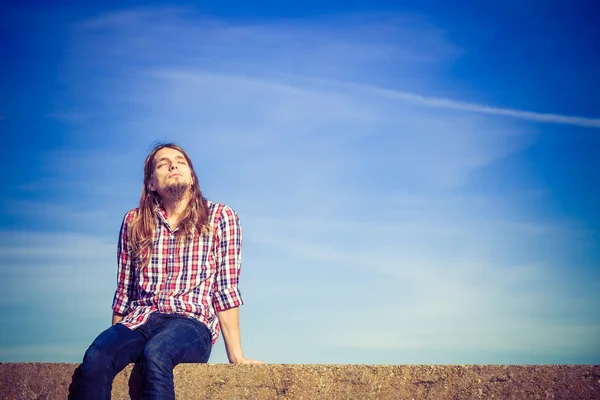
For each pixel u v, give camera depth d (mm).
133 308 3732
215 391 3328
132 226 3855
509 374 3191
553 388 3160
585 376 3158
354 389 3260
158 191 3859
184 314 3629
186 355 3414
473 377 3203
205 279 3750
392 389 3238
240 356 3705
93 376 3270
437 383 3221
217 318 3793
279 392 3301
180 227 3785
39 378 3463
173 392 3266
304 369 3305
